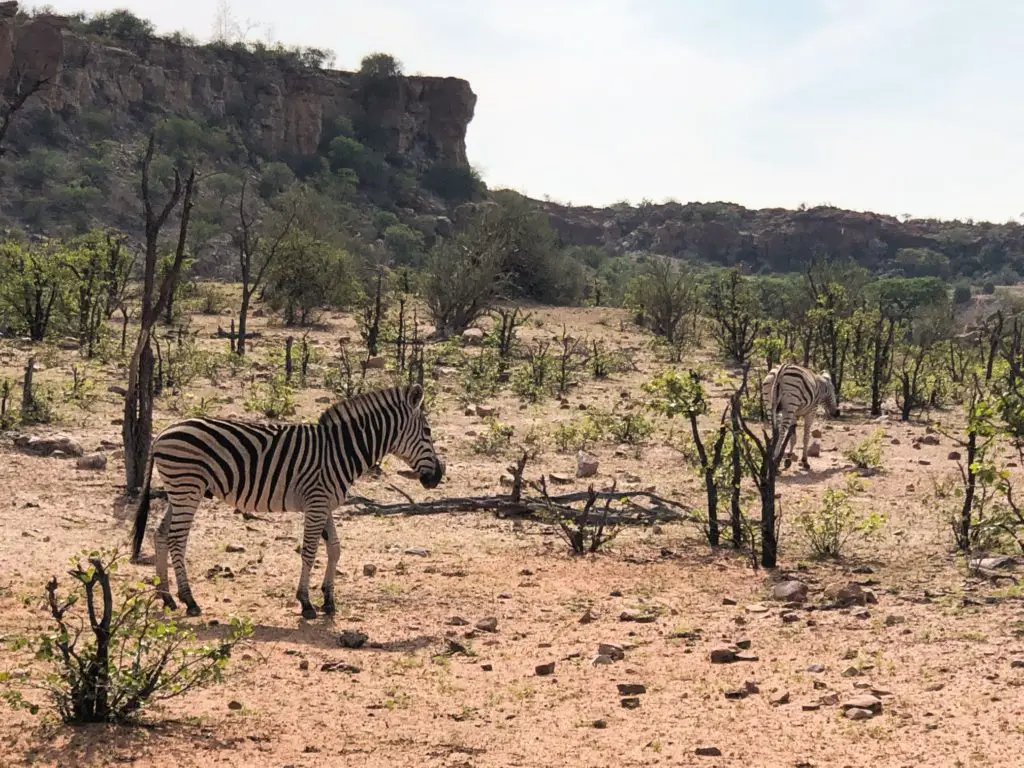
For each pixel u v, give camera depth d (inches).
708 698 284.7
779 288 2765.7
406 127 4864.7
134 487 523.5
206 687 279.3
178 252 534.0
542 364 1053.8
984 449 444.8
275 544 468.8
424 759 238.8
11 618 326.3
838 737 252.2
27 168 3481.8
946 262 5629.9
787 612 372.2
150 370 529.3
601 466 687.1
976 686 286.5
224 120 4311.0
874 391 994.7
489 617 361.7
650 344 1491.1
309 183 4178.2
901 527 534.3
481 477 637.3
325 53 4877.0
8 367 956.0
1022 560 447.2
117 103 4003.4
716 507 498.9
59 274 1196.5
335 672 300.0
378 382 975.6
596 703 280.2
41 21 3821.4
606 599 394.6
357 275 1948.8
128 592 284.8
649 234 6097.4
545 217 2353.6
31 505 501.7
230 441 356.5
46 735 240.1
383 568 432.8
